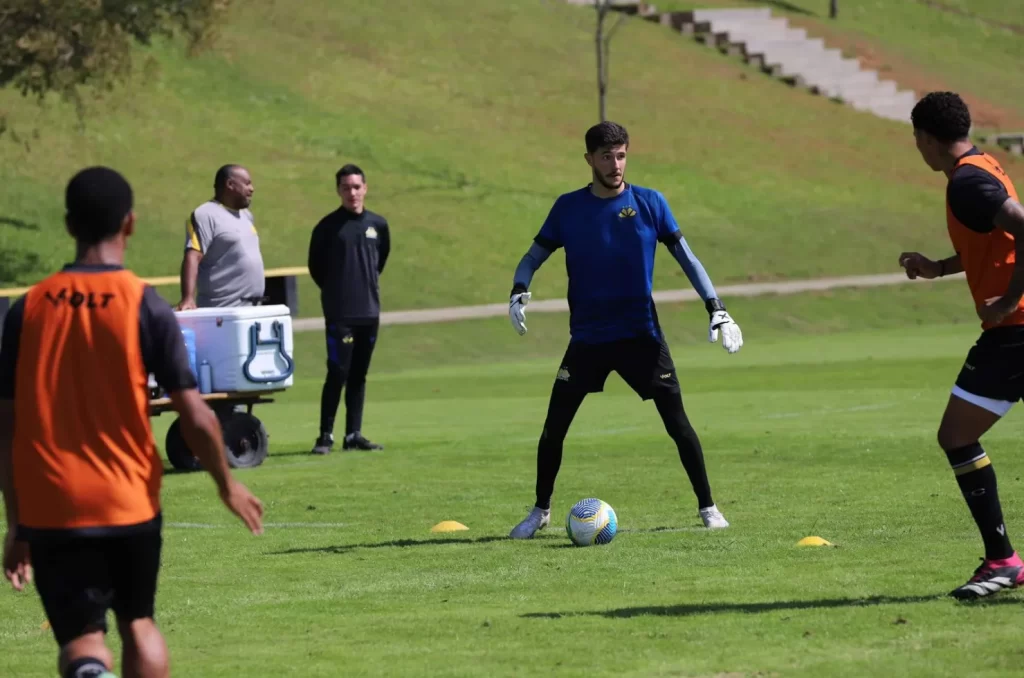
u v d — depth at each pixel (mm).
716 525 25047
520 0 158875
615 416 46562
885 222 119938
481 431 42906
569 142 129375
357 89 130250
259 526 12469
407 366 71312
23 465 11898
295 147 116125
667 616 17750
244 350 35031
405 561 22766
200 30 93688
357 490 31422
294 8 142500
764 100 148875
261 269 36250
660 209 24188
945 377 55500
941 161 17875
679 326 82750
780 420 42906
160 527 12172
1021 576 18078
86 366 11805
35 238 94188
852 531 24203
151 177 105188
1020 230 16734
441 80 136125
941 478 30641
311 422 48594
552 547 23641
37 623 19156
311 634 17500
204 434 12062
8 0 84438
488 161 121062
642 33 159375
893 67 176500
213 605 19594
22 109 110000
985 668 14586
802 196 124312
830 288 93938
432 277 94375
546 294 95062
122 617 12211
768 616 17469
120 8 88312
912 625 16609
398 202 108000
